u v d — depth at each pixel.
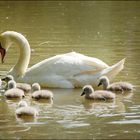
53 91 17.17
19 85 17.09
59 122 13.48
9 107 15.10
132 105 15.19
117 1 42.19
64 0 42.66
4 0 42.25
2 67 19.77
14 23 30.34
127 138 12.37
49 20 31.83
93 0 42.88
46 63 17.73
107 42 24.83
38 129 12.98
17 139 12.27
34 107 15.02
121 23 30.95
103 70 17.61
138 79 18.11
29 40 25.05
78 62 17.59
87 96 15.96
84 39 25.66
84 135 12.53
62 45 23.91
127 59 20.97
